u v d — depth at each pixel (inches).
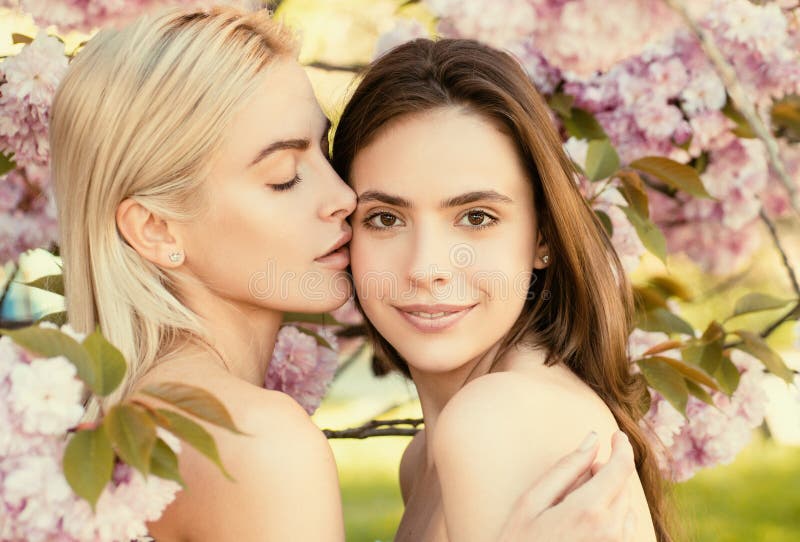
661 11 90.0
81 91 65.9
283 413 58.6
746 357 95.3
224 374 62.5
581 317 70.4
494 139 65.5
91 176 65.5
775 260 151.7
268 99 65.1
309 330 94.9
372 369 101.7
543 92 103.9
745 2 104.0
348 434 94.9
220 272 66.5
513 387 59.7
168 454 45.4
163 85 64.1
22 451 45.7
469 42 68.7
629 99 106.0
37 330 45.8
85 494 41.5
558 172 67.2
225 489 56.5
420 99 65.1
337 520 58.0
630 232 93.2
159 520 59.2
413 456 91.5
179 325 65.5
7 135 87.1
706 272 130.0
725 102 105.8
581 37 91.5
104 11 78.3
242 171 64.7
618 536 51.8
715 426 94.5
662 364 82.4
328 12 161.2
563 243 69.2
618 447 54.6
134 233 65.8
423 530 70.7
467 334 66.4
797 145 121.4
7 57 86.1
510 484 55.3
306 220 66.6
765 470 233.9
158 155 64.3
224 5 68.1
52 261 107.8
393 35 104.7
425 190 65.0
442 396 73.9
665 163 91.8
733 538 196.7
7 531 45.6
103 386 45.4
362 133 67.1
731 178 113.4
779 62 103.7
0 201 97.2
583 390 66.4
